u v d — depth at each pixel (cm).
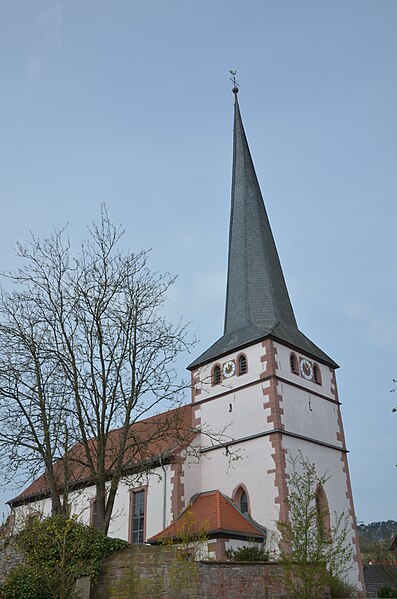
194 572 1730
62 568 1558
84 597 1634
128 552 1753
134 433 2466
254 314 3544
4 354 2092
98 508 1991
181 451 3162
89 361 2152
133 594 1703
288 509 2745
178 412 2403
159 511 3059
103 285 2269
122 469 2123
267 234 4025
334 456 3262
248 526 2800
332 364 3581
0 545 1727
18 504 3416
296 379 3247
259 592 1819
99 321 2202
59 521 1789
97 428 2078
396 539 4016
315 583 1875
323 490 3059
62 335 2183
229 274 3872
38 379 2069
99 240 2553
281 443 2928
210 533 2616
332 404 3441
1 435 2016
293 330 3575
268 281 3681
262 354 3194
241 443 3083
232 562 1806
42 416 2036
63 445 2034
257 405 3095
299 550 1922
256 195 4159
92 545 1731
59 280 2527
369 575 3412
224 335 3622
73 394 2086
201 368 3516
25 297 2322
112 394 2144
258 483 2922
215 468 3156
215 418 3288
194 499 3098
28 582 1630
